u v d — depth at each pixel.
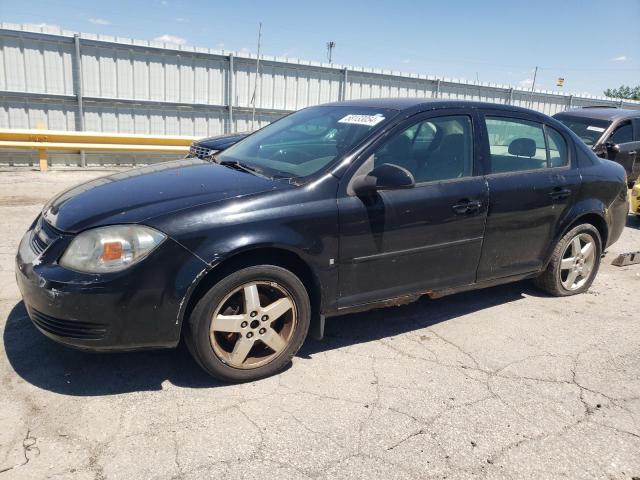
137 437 2.56
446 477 2.41
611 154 8.18
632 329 4.14
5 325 3.59
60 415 2.69
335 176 3.24
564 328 4.10
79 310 2.65
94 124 11.89
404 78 15.83
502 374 3.35
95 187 3.33
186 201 2.92
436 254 3.64
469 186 3.73
